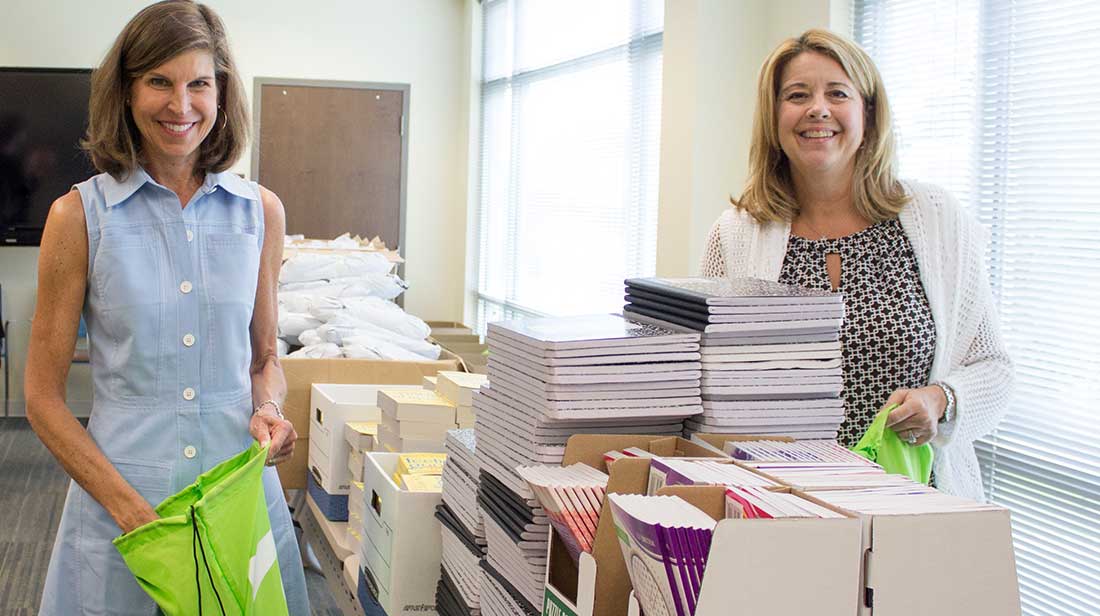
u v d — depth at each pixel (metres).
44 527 4.64
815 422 1.43
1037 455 2.73
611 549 1.14
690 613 0.98
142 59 1.59
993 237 2.86
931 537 1.02
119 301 1.67
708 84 3.80
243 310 1.78
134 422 1.70
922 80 3.11
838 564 1.00
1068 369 2.63
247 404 1.81
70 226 1.64
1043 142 2.70
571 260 5.54
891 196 1.89
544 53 5.95
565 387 1.31
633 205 4.85
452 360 3.21
